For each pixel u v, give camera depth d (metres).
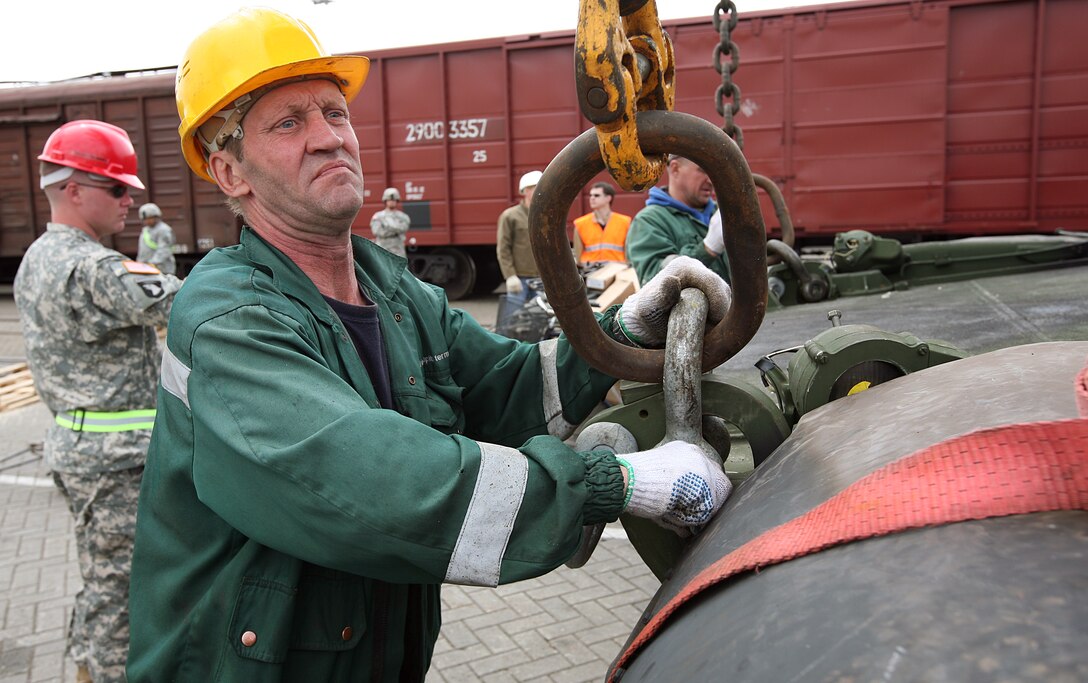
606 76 0.83
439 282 12.17
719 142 0.92
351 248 1.39
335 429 0.99
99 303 2.53
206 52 1.28
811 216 9.80
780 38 9.62
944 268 3.75
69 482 2.58
